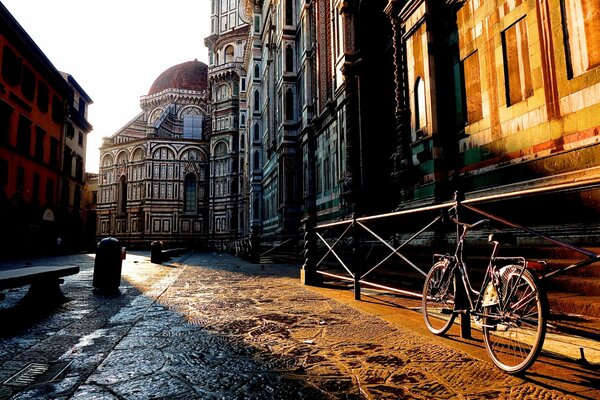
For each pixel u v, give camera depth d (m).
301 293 6.75
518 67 6.58
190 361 2.99
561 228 5.34
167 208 56.50
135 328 4.08
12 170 23.77
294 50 24.34
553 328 2.52
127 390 2.41
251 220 36.47
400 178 9.81
